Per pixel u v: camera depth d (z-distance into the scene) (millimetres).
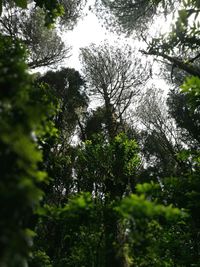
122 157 8820
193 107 5664
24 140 1818
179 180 5094
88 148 9375
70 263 8562
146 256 5395
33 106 2199
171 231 5602
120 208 2850
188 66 6941
